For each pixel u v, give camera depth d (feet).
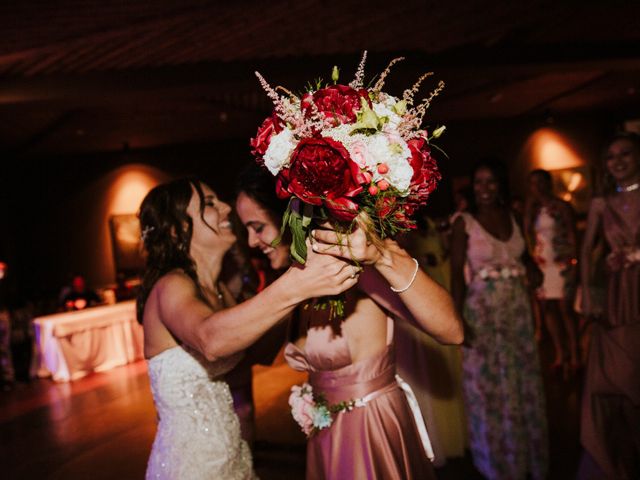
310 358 5.78
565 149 40.55
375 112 4.62
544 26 20.17
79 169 37.78
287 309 4.88
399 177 4.47
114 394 20.94
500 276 10.64
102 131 32.32
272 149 4.61
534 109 38.55
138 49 18.06
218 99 28.96
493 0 17.19
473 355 10.75
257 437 14.48
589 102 38.11
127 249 37.70
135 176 37.83
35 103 20.10
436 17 18.10
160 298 6.13
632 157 9.73
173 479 6.26
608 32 21.57
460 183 39.60
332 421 5.69
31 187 37.83
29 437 17.10
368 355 5.67
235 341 5.03
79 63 18.80
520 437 10.46
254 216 6.54
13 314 25.76
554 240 17.76
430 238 12.80
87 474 13.74
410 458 5.59
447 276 13.04
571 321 17.51
